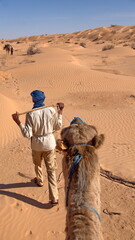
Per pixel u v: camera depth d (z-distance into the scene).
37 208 5.26
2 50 64.25
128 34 112.00
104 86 21.34
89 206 2.74
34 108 4.96
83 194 2.84
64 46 68.88
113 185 6.36
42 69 26.44
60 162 7.66
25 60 39.22
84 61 40.41
